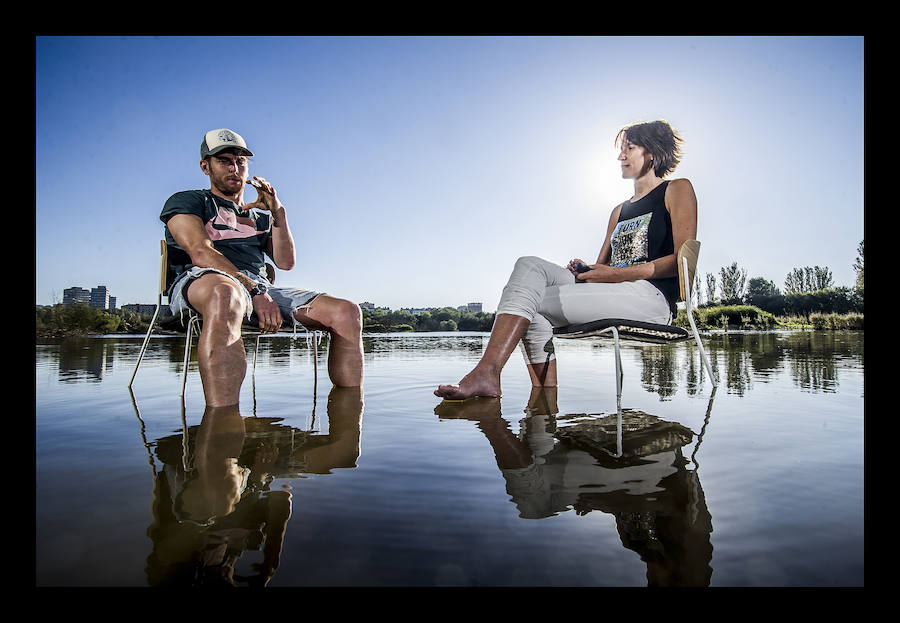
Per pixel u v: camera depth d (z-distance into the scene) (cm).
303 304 280
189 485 114
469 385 239
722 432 167
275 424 183
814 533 88
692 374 333
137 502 103
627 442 154
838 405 216
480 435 164
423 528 90
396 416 198
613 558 79
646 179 278
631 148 277
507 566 77
